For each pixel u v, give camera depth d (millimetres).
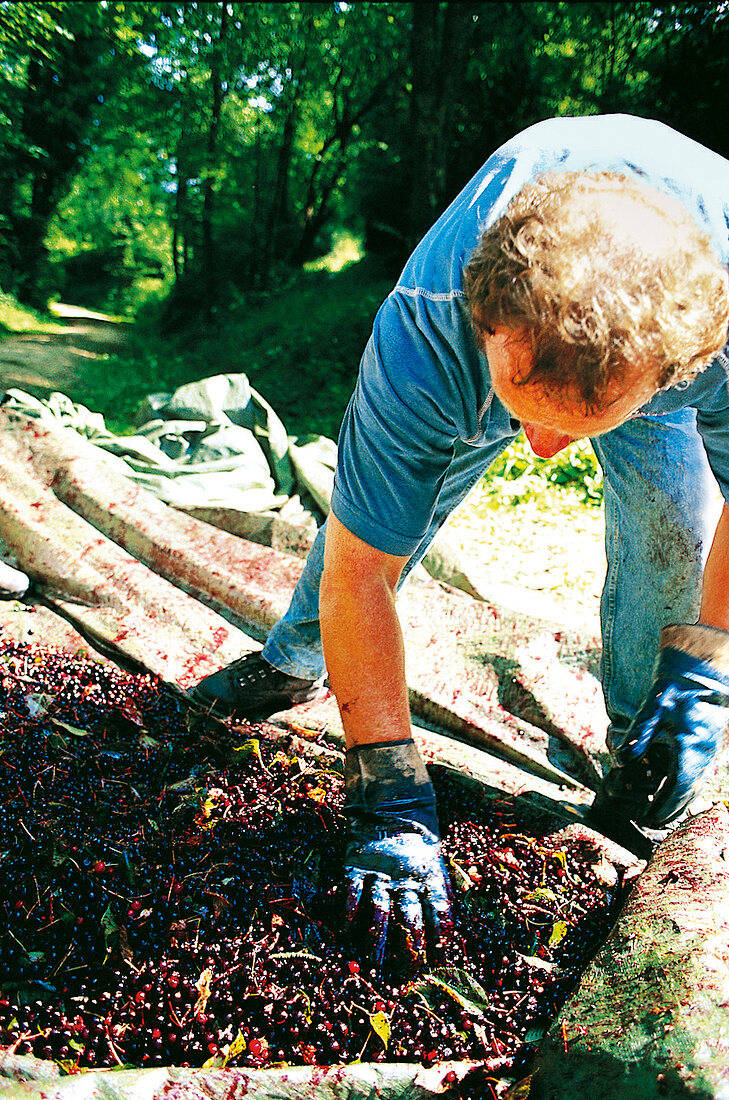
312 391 11414
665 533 2479
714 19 13305
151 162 24922
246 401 5414
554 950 2070
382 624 1990
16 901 2098
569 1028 1652
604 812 2504
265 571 3740
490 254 1301
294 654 2811
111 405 11344
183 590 3689
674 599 2561
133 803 2428
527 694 3098
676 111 14102
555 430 1364
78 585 3490
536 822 2451
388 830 2029
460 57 13406
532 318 1195
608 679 2807
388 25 20422
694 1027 1507
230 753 2701
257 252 22641
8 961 1979
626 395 1237
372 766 2059
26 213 22188
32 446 4031
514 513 6035
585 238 1193
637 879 2049
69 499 3932
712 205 1566
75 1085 1539
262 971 1938
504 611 3418
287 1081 1630
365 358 1900
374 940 1944
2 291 21438
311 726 2879
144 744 2695
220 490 4809
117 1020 1823
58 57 19656
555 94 16125
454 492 2479
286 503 4844
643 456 2418
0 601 3490
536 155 1676
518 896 2205
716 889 1855
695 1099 1405
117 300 27594
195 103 22484
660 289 1171
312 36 21359
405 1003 1892
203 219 22797
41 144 21594
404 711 2076
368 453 1865
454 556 4121
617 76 15836
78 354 16781
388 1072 1666
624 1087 1490
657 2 14469
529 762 2855
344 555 1969
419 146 13672
